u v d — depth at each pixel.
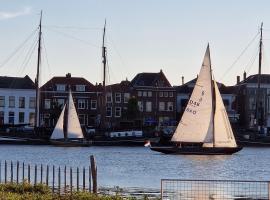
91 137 158.38
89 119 186.25
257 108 166.75
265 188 62.12
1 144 157.62
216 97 117.38
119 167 100.38
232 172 95.56
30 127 165.00
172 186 62.59
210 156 117.50
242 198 53.91
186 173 92.25
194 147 118.50
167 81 192.25
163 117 191.00
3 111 186.50
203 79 115.88
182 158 116.62
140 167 100.69
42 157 123.44
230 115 195.25
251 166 105.94
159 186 70.19
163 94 191.50
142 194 61.62
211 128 116.31
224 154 117.62
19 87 187.25
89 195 51.16
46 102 185.75
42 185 56.06
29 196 50.34
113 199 50.72
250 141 161.75
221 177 88.06
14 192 53.75
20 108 187.12
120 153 136.38
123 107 187.62
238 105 197.62
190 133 116.19
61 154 132.75
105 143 157.50
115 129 163.00
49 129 158.62
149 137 157.12
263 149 160.00
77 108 185.88
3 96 186.62
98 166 102.62
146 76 192.38
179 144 120.94
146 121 189.25
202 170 96.88
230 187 62.47
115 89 187.25
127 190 65.50
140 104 190.12
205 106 116.12
